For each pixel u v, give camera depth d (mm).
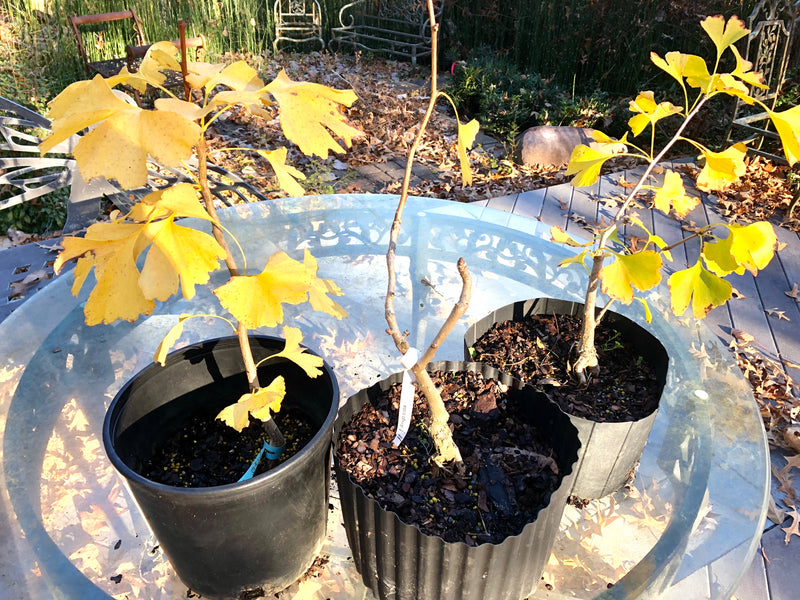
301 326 1871
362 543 1033
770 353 2311
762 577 1485
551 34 5164
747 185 3547
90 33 5008
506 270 1971
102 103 653
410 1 6137
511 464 1072
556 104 4539
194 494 884
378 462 1061
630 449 1198
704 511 1201
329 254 2025
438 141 4387
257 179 3680
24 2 5129
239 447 1146
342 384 1662
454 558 929
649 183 3580
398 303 1891
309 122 733
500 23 5680
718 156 979
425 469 1059
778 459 1860
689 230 3115
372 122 4656
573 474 1011
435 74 732
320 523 1139
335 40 6539
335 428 1083
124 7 5191
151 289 720
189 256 749
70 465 1392
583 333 1223
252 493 922
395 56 6469
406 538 938
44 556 1151
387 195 2301
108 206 3092
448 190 3637
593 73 5047
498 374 1225
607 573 1172
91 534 1265
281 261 857
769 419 1978
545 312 1446
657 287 1819
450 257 2037
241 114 4543
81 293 1777
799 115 861
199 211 741
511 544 924
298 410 1193
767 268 2805
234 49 6117
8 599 1067
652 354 1303
